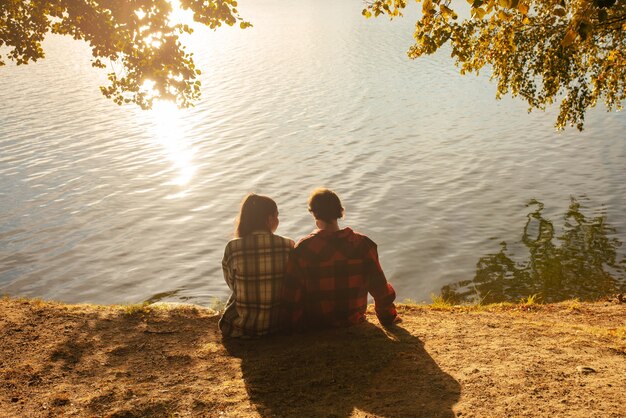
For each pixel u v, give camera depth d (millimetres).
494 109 49906
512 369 4285
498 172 32281
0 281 21047
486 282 18141
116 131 45938
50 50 102250
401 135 42594
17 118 50656
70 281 20906
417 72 70250
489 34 12508
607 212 24906
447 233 23438
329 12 157250
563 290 16750
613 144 36406
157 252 23344
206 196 30734
